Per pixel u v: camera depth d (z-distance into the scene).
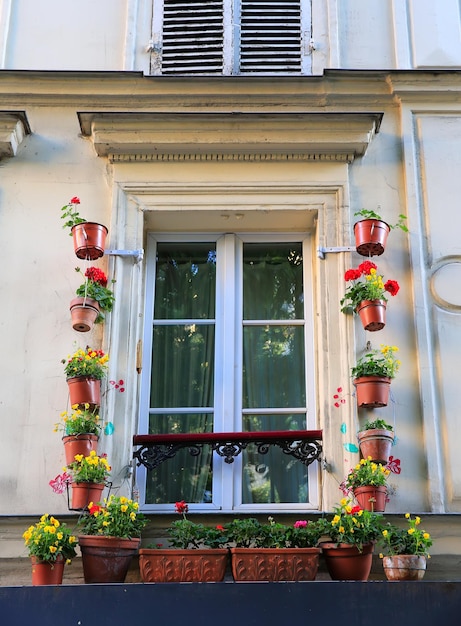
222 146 6.94
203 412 6.57
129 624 4.88
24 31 7.64
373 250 6.58
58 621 4.89
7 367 6.39
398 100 7.25
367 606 4.90
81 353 6.18
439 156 7.06
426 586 4.93
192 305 6.91
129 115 6.96
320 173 6.93
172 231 7.04
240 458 6.37
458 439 6.18
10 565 5.79
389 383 6.20
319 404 6.50
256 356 6.75
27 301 6.59
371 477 5.77
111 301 6.45
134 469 6.24
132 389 6.35
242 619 4.88
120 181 6.90
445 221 6.83
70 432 5.93
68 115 7.26
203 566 5.33
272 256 7.05
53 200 6.92
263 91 7.27
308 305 6.86
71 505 5.82
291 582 4.94
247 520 5.59
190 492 6.30
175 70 7.55
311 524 5.61
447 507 6.01
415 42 7.58
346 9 7.73
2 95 7.29
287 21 7.72
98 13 7.71
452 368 6.38
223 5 7.76
